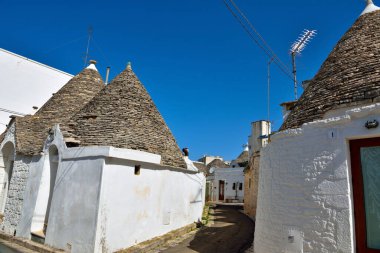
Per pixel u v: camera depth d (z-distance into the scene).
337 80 5.97
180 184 11.00
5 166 12.23
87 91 13.05
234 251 8.39
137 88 11.33
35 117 12.11
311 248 4.68
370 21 7.00
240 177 31.16
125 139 9.15
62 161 8.74
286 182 5.43
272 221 5.65
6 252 7.98
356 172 4.49
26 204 9.71
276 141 5.94
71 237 7.65
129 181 8.29
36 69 19.48
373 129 4.28
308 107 6.14
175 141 11.66
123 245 7.86
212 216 16.81
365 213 4.30
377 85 4.99
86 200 7.66
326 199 4.63
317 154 4.93
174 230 10.28
